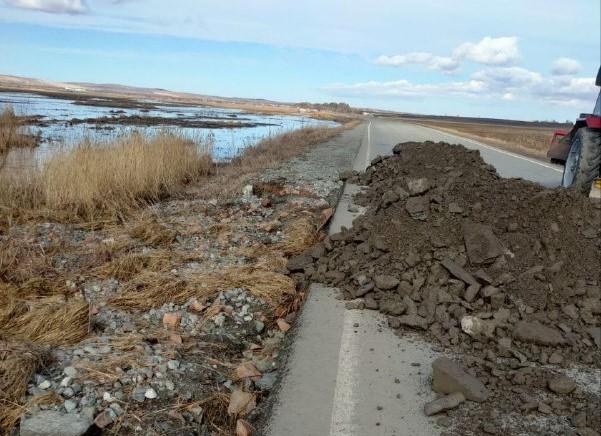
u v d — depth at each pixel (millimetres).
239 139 25156
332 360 3793
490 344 4016
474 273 4812
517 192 6191
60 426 2879
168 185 9805
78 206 7672
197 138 13109
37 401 3117
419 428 3006
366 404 3248
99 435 2973
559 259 5004
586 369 3709
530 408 3156
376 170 10695
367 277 5074
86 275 5273
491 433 2938
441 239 5301
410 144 10578
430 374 3631
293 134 25656
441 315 4383
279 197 9477
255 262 5914
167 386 3408
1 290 4680
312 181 11031
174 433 3021
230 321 4551
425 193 6262
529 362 3791
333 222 7551
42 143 15133
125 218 7586
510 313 4367
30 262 5391
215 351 4035
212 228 7109
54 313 4207
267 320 4691
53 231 6707
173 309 4652
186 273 5434
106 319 4371
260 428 3041
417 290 4750
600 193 7895
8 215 7105
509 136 42562
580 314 4371
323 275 5371
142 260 5637
